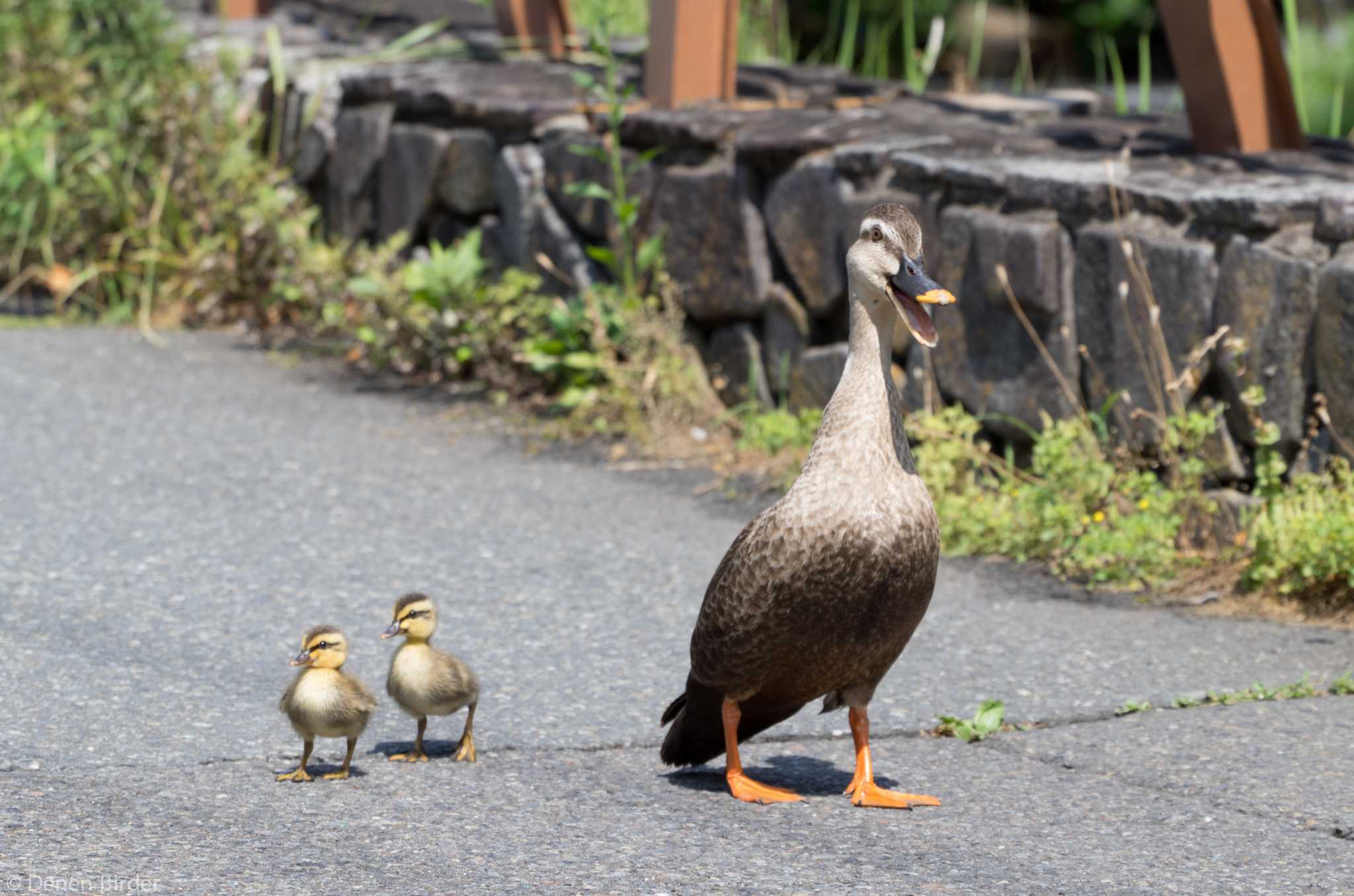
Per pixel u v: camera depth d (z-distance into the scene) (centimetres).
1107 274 1212
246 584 1096
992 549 1202
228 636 994
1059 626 1046
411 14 2483
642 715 890
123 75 2053
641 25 2562
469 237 1712
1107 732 866
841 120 1527
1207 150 1343
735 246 1487
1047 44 3531
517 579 1127
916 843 719
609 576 1138
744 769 827
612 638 1012
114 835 700
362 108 1941
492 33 2298
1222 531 1156
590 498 1335
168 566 1127
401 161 1859
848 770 827
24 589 1062
